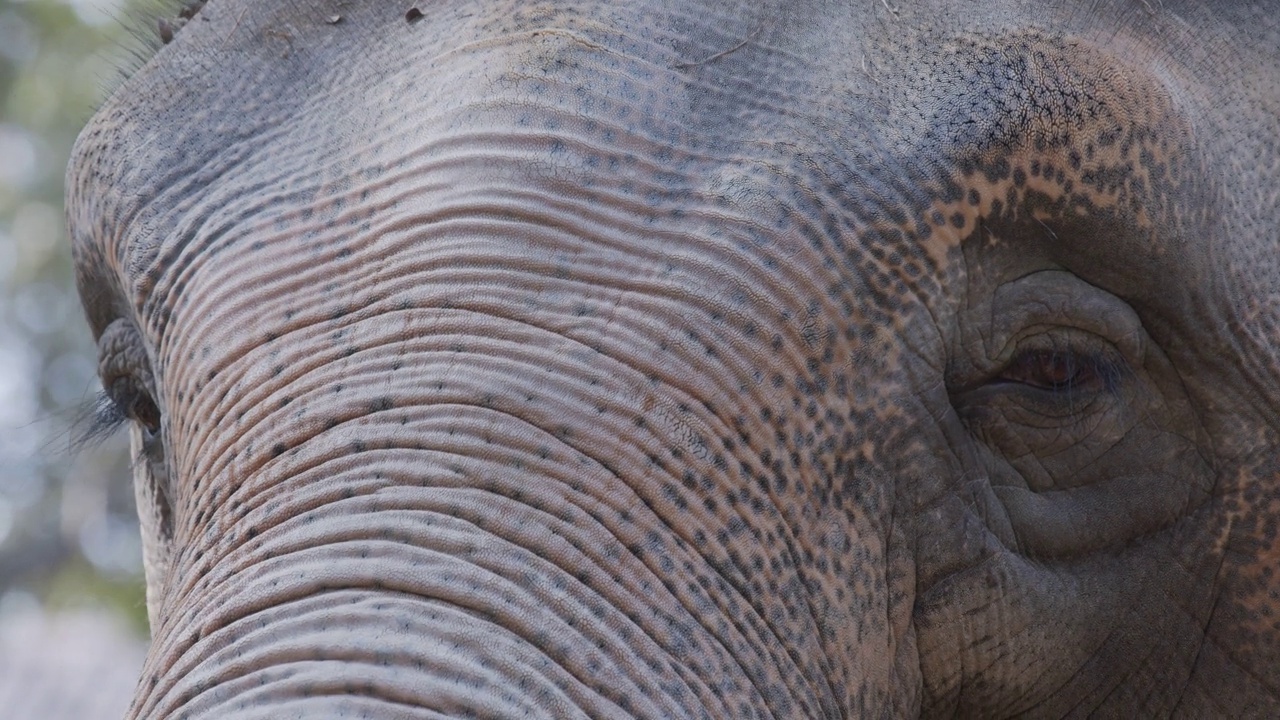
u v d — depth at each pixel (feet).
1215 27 16.46
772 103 14.51
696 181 14.06
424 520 12.75
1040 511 15.20
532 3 15.31
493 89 14.53
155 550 18.98
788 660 13.58
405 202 14.26
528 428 13.14
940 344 14.57
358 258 14.23
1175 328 15.31
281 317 14.24
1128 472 15.40
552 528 12.87
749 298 13.74
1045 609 15.19
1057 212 14.67
